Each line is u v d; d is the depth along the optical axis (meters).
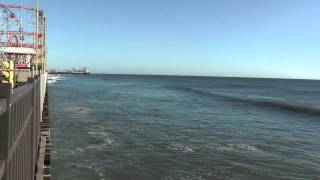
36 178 11.79
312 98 86.00
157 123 37.81
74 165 20.53
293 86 174.38
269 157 23.88
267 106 60.53
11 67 15.95
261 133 33.25
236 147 26.56
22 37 62.91
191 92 102.00
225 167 21.19
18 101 6.31
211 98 78.12
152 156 23.17
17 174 6.35
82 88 108.88
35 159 12.26
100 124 35.53
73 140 27.22
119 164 21.11
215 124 38.31
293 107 57.94
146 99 71.44
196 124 37.94
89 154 23.11
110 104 57.75
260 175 19.91
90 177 18.67
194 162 22.08
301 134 33.34
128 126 34.97
